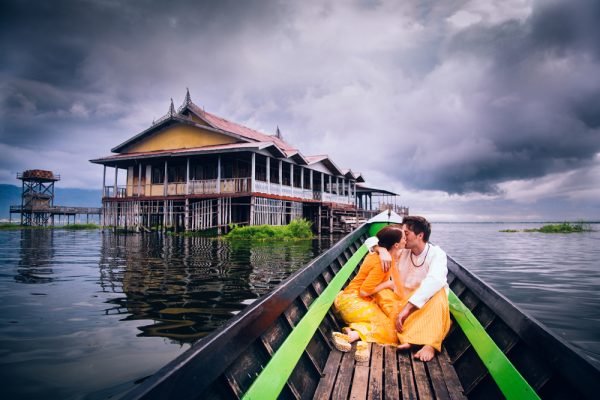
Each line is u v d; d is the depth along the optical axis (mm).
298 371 2449
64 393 2850
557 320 5070
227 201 20250
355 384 2428
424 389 2355
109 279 7438
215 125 21938
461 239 27734
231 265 9367
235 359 1953
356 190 39031
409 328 3023
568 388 1815
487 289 3164
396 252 3465
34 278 7586
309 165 25125
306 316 2799
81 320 4668
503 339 2707
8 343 3865
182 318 4750
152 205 22703
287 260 10320
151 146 24953
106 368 3291
